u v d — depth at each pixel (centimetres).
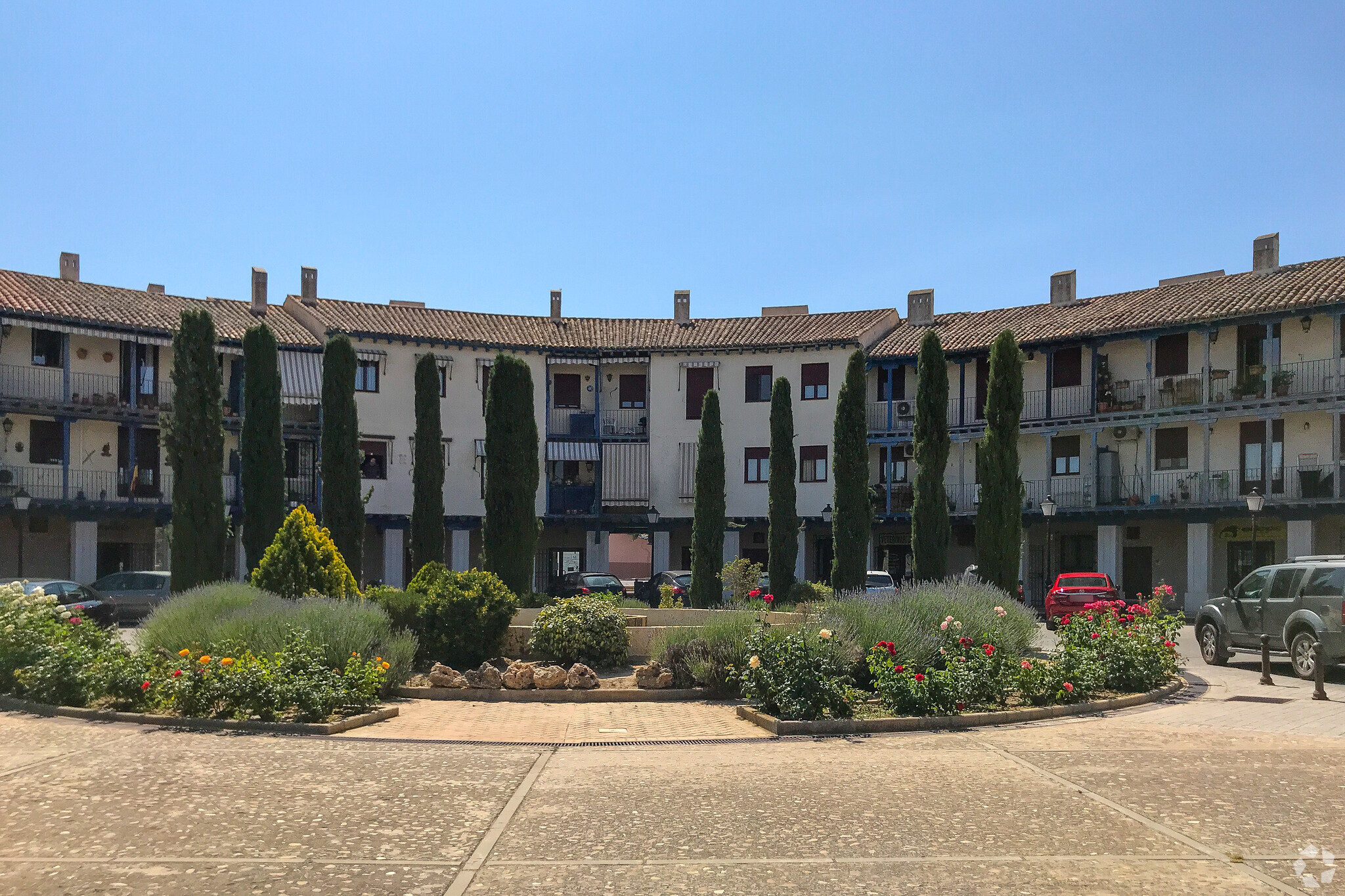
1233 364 3628
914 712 1239
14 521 3591
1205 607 2038
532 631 1800
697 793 856
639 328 4650
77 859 669
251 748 1052
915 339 4203
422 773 934
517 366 2861
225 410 3916
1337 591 1698
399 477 4119
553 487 4372
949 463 4178
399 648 1555
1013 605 1869
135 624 2964
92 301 3731
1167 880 632
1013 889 618
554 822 764
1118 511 3694
